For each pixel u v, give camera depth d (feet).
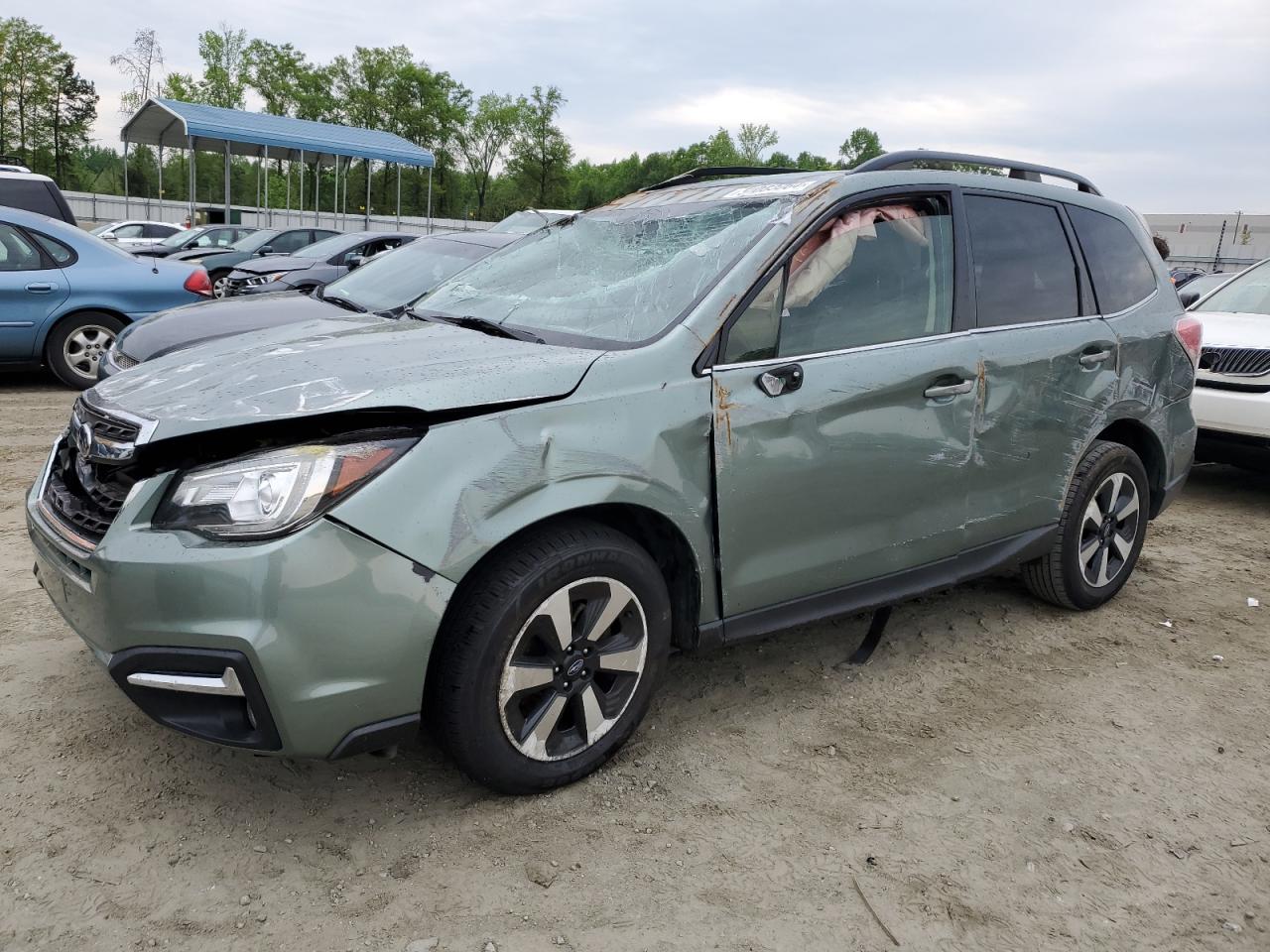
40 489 9.07
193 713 7.52
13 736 9.40
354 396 7.75
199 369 9.11
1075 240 12.94
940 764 9.75
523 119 267.59
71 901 7.29
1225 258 113.19
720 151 313.32
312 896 7.48
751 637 9.82
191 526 7.37
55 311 27.25
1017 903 7.74
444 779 9.11
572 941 7.11
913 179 11.21
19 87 221.25
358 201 256.11
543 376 8.36
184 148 110.63
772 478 9.52
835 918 7.47
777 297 9.71
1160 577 15.89
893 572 10.94
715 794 9.04
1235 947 7.38
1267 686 11.90
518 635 8.11
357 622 7.32
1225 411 20.21
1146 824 8.88
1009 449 11.74
